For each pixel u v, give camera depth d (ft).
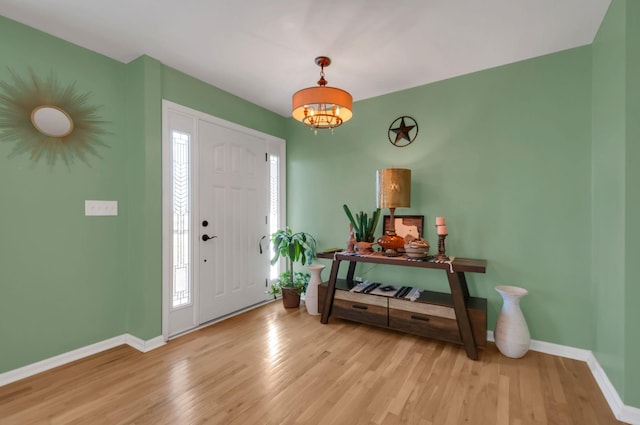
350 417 5.42
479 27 6.82
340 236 11.55
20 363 6.68
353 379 6.61
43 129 6.91
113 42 7.47
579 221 7.61
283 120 12.98
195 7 6.19
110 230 8.18
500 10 6.24
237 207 10.84
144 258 8.08
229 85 9.95
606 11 6.25
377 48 7.71
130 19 6.59
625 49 5.37
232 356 7.67
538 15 6.40
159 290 8.39
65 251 7.37
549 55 7.96
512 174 8.43
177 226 8.95
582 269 7.56
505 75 8.51
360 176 11.02
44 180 7.03
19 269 6.67
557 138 7.88
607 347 6.23
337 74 9.12
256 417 5.41
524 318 7.80
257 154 11.66
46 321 7.07
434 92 9.57
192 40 7.41
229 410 5.61
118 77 8.33
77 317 7.59
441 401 5.86
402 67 8.68
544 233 8.02
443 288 9.41
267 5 6.13
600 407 5.70
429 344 8.36
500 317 7.86
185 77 9.14
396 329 8.79
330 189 11.76
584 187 7.55
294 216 12.73
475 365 7.22
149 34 7.16
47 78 7.03
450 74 9.08
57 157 7.23
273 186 12.47
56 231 7.22
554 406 5.71
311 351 7.94
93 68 7.84
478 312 7.75
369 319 9.22
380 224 10.50
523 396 6.01
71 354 7.43
